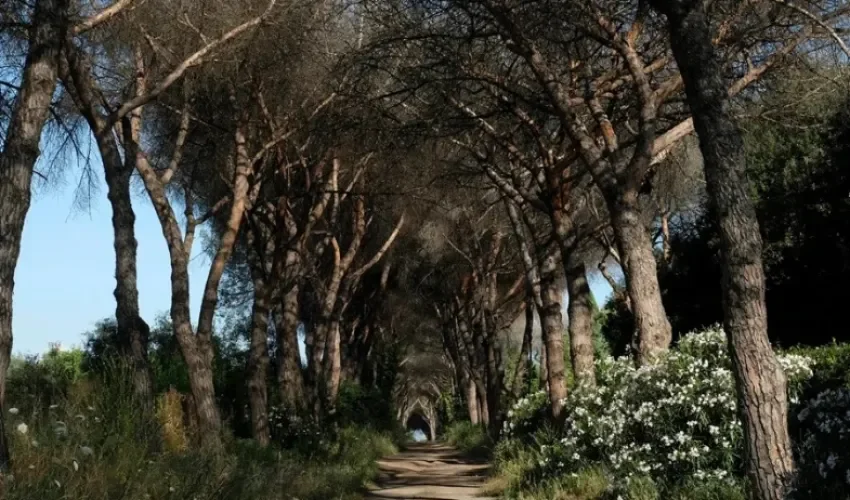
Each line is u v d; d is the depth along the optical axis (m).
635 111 18.06
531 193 19.03
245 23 15.01
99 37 14.09
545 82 14.27
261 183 21.84
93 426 9.36
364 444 26.98
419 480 21.20
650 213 22.50
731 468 10.20
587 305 16.62
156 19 14.54
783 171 21.03
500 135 18.58
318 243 27.69
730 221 7.69
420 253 33.12
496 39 16.28
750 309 7.57
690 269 25.39
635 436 11.67
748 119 16.61
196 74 15.73
